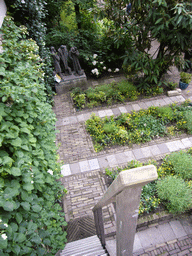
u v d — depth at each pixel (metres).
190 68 8.23
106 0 6.15
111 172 4.82
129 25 6.22
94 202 4.34
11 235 1.90
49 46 8.64
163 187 4.16
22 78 3.07
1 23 3.76
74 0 7.97
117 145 5.70
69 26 10.60
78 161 5.29
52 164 3.42
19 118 2.76
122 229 0.97
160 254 3.61
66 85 7.80
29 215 2.31
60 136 6.02
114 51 9.12
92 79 8.52
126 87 7.34
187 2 4.89
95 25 10.02
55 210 3.51
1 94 2.53
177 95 7.34
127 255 1.21
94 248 2.49
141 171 0.69
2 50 3.62
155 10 5.30
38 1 5.54
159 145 5.66
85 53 8.54
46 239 2.46
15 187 2.11
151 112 6.55
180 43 5.84
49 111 4.02
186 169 4.62
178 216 4.16
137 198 0.80
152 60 6.50
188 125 5.91
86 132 6.09
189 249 3.67
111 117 6.31
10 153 2.48
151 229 3.97
